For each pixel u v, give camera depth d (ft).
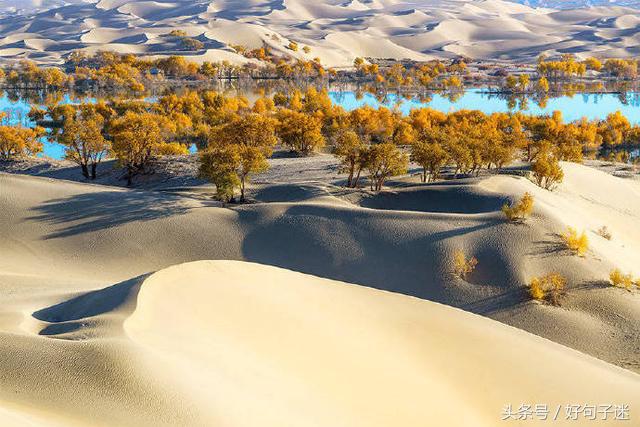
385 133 417.49
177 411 57.57
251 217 194.39
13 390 58.34
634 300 148.46
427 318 109.19
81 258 176.76
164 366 64.49
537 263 159.94
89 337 71.36
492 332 108.78
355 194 219.20
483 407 82.99
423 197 214.48
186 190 250.78
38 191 215.10
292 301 101.60
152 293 88.99
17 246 180.34
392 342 96.37
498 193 205.87
